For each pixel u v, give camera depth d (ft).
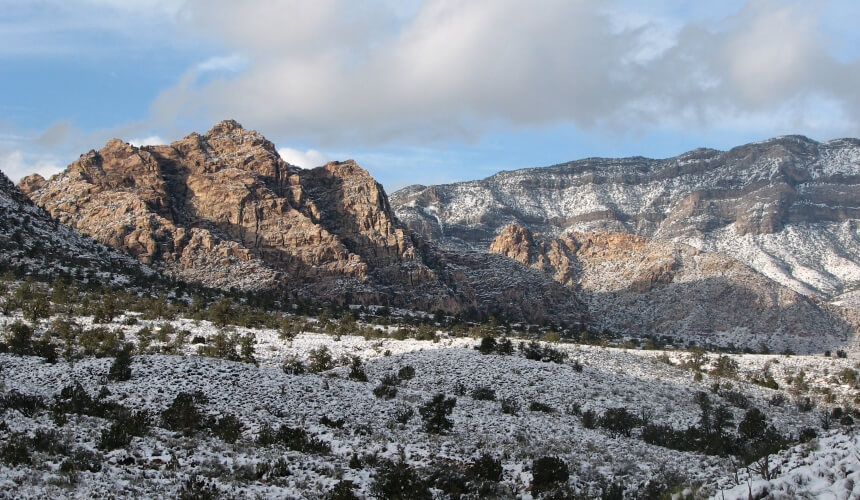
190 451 94.53
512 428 138.92
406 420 136.77
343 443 112.27
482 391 177.17
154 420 119.24
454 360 214.69
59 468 77.87
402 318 460.55
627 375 236.43
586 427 155.63
